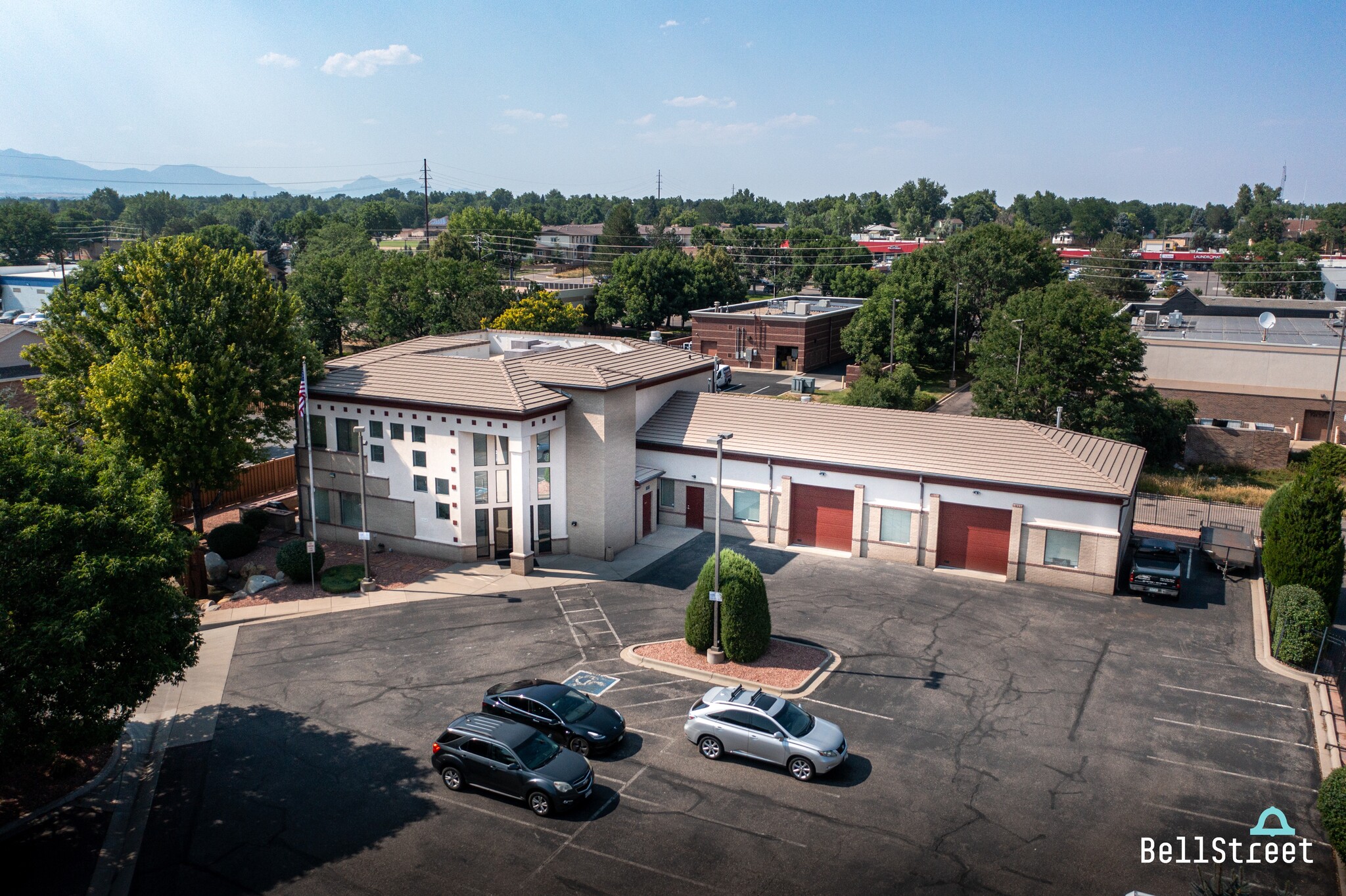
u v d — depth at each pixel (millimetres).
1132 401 58562
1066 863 19203
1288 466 58812
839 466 40031
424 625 32969
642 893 18219
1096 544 35719
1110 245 137875
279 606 35094
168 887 18641
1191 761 23484
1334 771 19891
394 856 19578
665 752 23953
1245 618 33438
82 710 20000
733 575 29062
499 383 38812
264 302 39906
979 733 24859
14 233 186250
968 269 95250
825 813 21078
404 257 95562
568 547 40812
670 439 43844
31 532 19219
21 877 19016
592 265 160000
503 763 21547
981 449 38750
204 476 37062
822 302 102188
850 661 29562
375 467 41062
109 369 34875
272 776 23016
